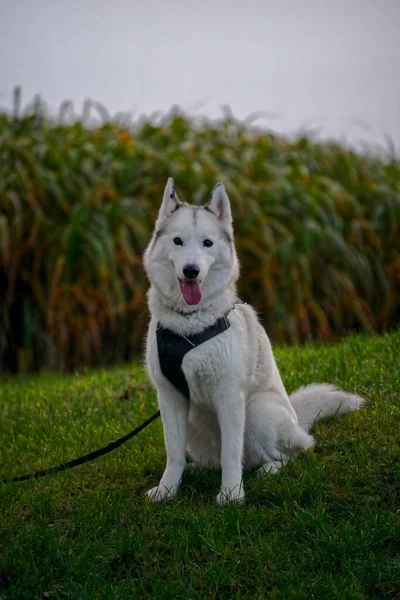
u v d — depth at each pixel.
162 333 4.74
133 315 10.23
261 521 4.37
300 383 6.64
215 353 4.65
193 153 11.21
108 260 9.83
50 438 6.22
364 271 10.60
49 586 4.10
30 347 10.05
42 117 11.62
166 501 4.79
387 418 5.43
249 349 4.90
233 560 4.10
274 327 10.18
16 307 10.24
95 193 10.25
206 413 4.97
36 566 4.22
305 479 4.68
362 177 11.73
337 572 4.00
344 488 4.61
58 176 10.39
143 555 4.22
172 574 4.07
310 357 7.55
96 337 10.02
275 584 3.97
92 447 5.91
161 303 4.82
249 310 5.15
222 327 4.70
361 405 5.70
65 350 10.09
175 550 4.20
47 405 7.20
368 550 4.08
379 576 3.91
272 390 5.27
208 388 4.74
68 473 5.39
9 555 4.29
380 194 11.28
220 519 4.42
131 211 10.22
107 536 4.47
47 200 10.30
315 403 5.67
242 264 10.35
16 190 10.27
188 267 4.55
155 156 10.80
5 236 9.66
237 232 10.38
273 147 11.69
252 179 11.09
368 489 4.61
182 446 4.90
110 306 9.82
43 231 10.08
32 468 5.65
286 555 4.11
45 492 5.05
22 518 4.75
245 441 5.09
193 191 10.56
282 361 7.58
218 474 5.15
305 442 5.14
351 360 6.99
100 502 4.82
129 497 4.95
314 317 10.56
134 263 10.14
